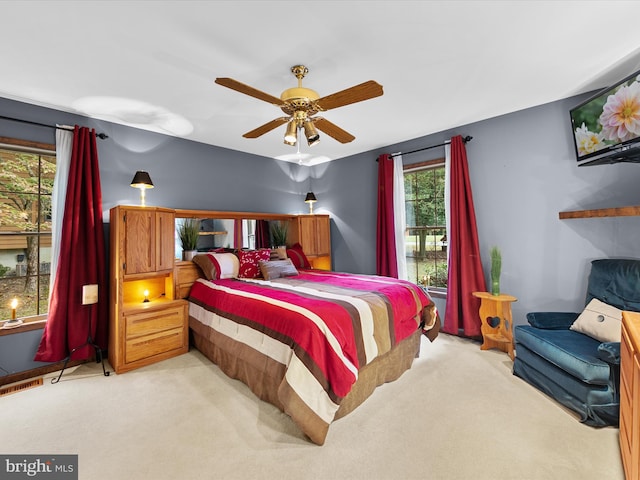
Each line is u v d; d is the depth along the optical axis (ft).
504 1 5.26
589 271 8.96
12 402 7.18
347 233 15.87
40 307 9.34
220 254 11.76
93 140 9.74
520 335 8.14
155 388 7.82
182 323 10.21
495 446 5.57
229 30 5.83
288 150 14.38
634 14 5.61
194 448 5.57
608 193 8.64
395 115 10.41
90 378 8.43
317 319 6.32
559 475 4.89
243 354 7.57
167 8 5.21
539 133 9.77
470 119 10.91
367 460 5.25
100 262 9.72
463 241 10.98
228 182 13.85
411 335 9.04
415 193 13.52
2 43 6.10
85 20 5.47
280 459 5.29
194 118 10.17
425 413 6.62
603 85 8.43
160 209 10.05
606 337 6.81
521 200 10.21
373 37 6.15
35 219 9.28
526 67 7.47
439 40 6.31
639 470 3.97
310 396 5.71
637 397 4.09
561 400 6.74
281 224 15.39
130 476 4.92
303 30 5.87
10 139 8.52
